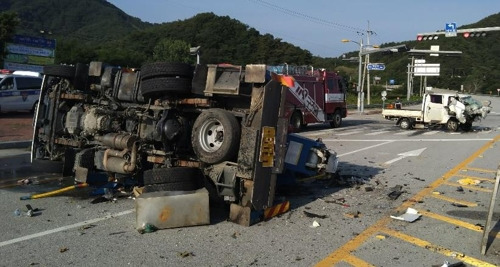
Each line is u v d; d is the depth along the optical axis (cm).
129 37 8425
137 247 527
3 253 506
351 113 4022
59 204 710
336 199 771
